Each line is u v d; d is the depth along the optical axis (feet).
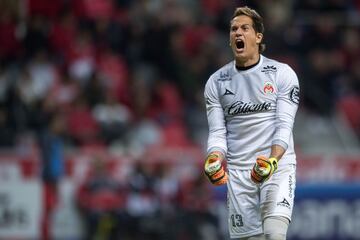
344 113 205.98
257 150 83.92
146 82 196.65
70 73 194.39
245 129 84.38
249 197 84.17
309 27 212.64
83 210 159.94
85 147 176.14
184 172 165.58
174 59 202.80
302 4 215.92
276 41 203.31
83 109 181.06
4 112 173.37
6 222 160.56
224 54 207.41
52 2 201.26
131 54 204.85
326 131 198.18
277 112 83.15
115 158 163.22
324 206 171.32
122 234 160.15
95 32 205.57
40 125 175.22
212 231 163.12
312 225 170.50
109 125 180.75
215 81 86.07
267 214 82.43
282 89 83.46
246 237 84.74
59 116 173.88
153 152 165.17
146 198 161.68
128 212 160.15
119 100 192.95
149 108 190.60
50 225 160.04
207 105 86.79
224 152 84.33
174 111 193.77
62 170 160.35
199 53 207.51
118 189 161.38
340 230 171.73
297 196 170.30
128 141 180.96
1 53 192.34
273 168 78.59
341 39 214.90
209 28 215.31
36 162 160.86
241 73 84.48
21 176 160.66
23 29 195.00
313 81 203.41
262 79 83.61
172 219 160.76
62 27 201.05
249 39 83.46
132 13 214.07
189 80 200.23
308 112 200.34
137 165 163.63
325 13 216.95
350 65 213.66
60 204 160.45
